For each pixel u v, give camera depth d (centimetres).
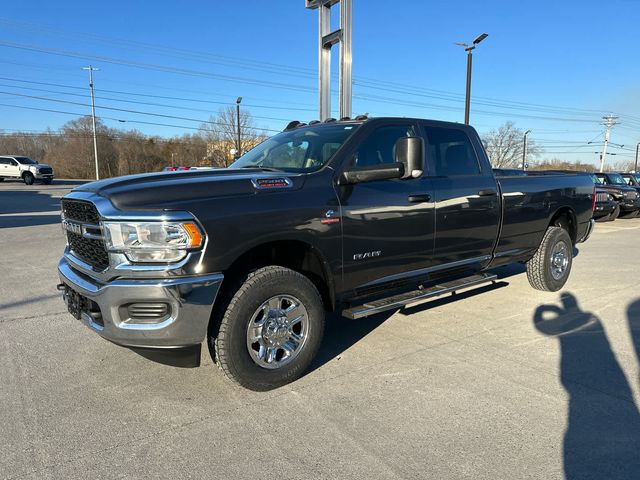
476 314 500
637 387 328
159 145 7481
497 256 504
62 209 358
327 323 473
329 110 895
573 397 314
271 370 320
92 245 305
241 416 293
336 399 313
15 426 280
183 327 279
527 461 245
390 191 382
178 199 282
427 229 411
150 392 325
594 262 806
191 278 278
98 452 255
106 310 281
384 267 386
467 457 248
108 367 365
